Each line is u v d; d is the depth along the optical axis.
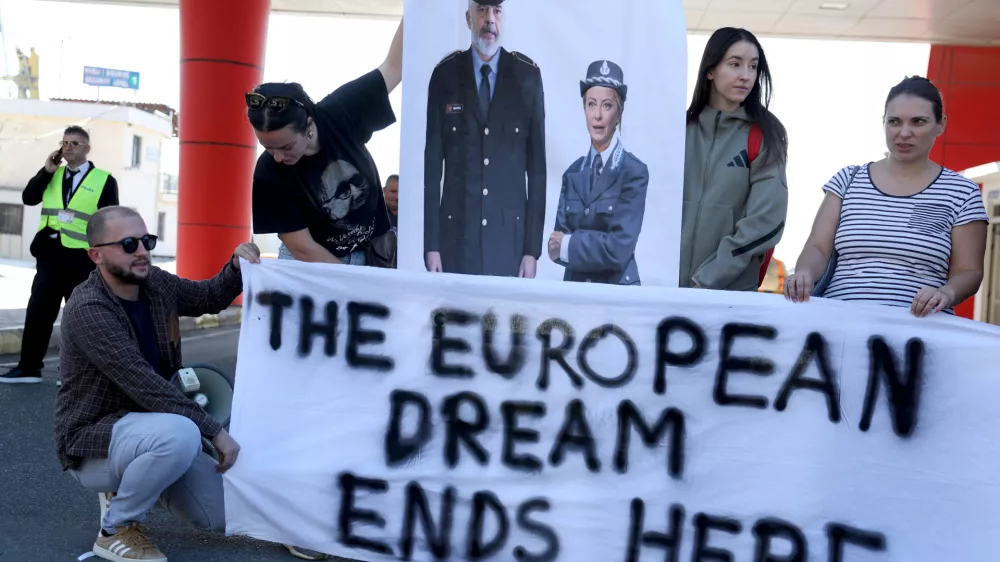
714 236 3.71
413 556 3.47
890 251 3.40
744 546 3.31
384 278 3.54
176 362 3.71
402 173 3.67
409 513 3.48
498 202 3.62
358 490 3.49
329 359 3.58
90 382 3.41
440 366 3.51
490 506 3.45
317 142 3.78
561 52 3.54
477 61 3.59
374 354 3.55
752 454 3.33
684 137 3.50
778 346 3.33
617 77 3.52
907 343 3.25
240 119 14.44
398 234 3.70
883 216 3.43
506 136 3.60
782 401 3.33
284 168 3.79
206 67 14.16
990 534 3.17
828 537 3.27
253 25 14.30
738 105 3.74
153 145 42.91
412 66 3.63
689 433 3.37
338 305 3.58
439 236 3.66
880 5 13.88
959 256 3.36
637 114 3.53
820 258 3.56
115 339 3.32
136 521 3.46
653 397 3.39
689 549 3.34
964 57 16.08
